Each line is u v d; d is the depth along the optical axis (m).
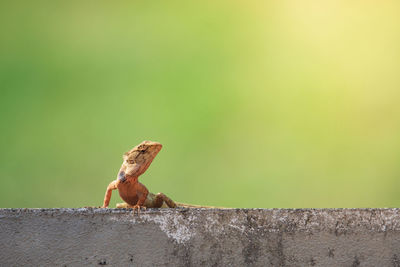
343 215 11.04
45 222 10.58
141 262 10.62
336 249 10.90
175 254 10.71
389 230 11.00
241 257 10.80
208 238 10.82
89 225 10.65
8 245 10.45
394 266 10.89
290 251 10.87
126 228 10.70
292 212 11.01
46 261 10.45
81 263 10.50
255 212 10.98
